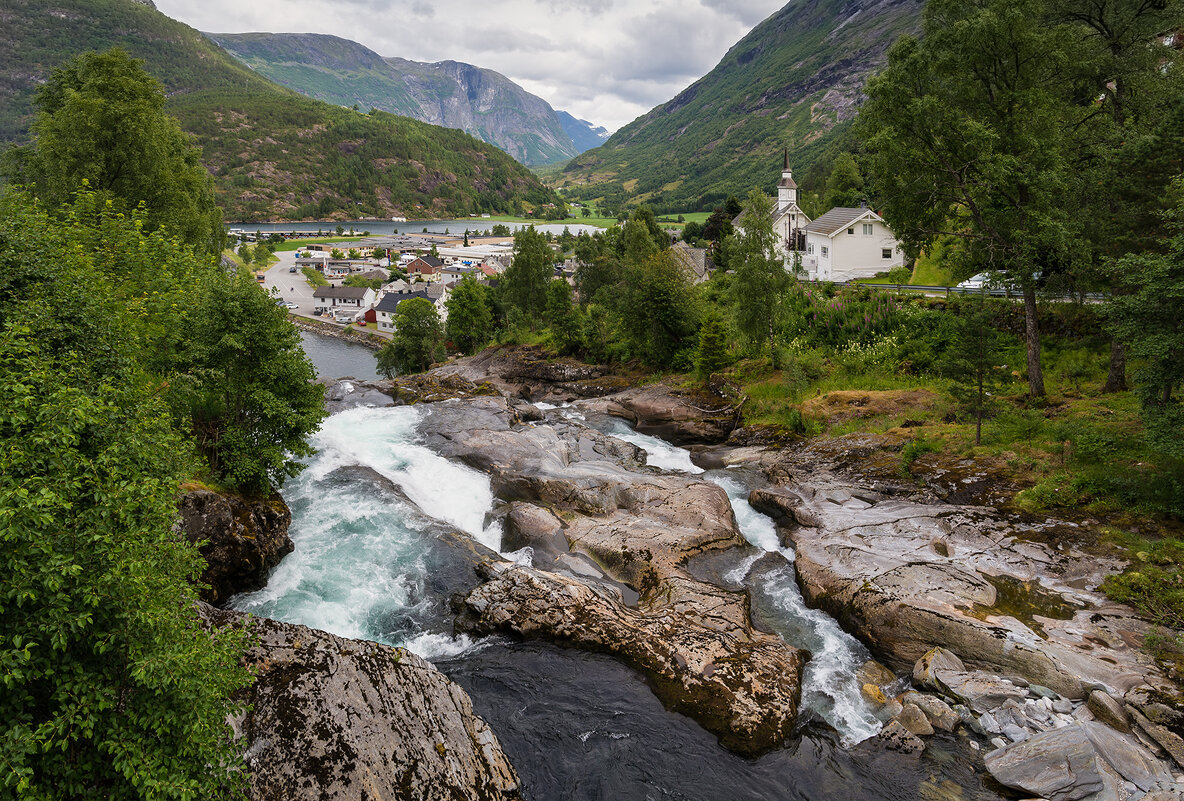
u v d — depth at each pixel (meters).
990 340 26.39
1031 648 16.22
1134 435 23.45
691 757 14.41
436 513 24.81
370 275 167.50
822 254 62.56
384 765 11.88
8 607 7.78
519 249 84.19
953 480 24.95
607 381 55.22
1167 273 18.84
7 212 15.56
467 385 48.38
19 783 7.02
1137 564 18.62
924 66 29.14
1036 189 27.44
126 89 40.50
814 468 29.91
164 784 8.00
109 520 8.95
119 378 12.65
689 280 60.56
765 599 21.08
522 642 17.94
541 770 14.00
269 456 19.80
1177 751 13.31
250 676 10.57
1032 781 13.14
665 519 24.92
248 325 19.53
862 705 16.20
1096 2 34.81
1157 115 29.55
